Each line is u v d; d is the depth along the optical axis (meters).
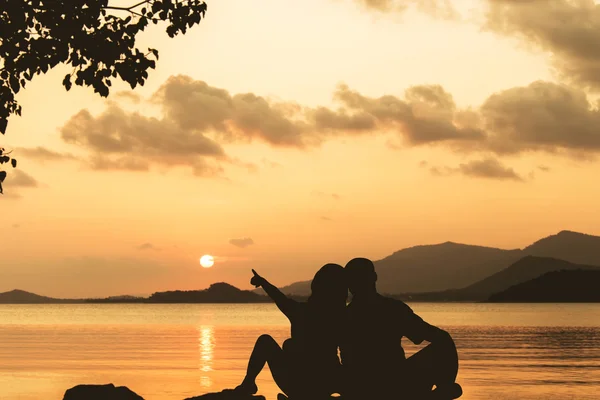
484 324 99.81
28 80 11.34
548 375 31.02
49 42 11.09
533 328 85.69
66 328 91.94
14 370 33.16
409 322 7.54
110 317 163.00
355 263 7.86
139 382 28.09
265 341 7.91
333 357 7.80
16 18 10.77
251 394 7.85
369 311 7.66
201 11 11.68
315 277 7.93
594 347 50.41
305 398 7.70
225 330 84.75
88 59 11.34
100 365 35.91
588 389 26.09
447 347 7.39
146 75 11.60
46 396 23.44
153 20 11.54
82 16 11.09
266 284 7.96
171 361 38.53
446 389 7.38
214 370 33.34
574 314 158.88
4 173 12.01
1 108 11.54
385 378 7.46
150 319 143.62
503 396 24.17
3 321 128.25
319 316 7.79
